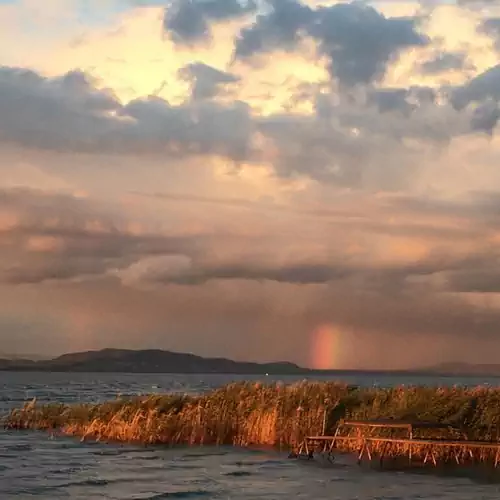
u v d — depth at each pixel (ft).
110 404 154.71
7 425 163.63
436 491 88.84
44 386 574.56
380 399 123.54
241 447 126.41
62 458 116.26
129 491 89.86
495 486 91.45
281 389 137.80
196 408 135.85
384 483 93.81
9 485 93.66
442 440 104.88
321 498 85.15
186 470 104.68
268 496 86.53
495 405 113.50
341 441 118.01
